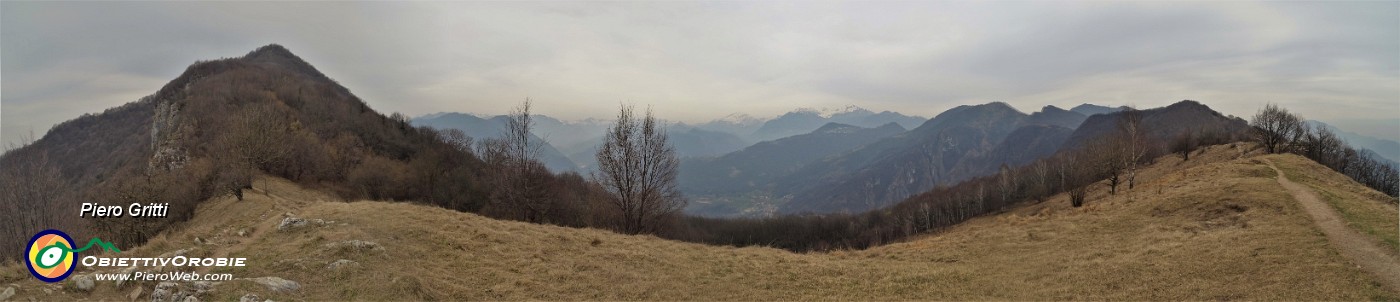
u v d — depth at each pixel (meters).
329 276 17.77
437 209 33.47
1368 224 23.81
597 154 41.34
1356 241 21.44
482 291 19.38
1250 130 89.25
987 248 29.83
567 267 23.03
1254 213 28.47
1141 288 19.92
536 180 45.94
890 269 25.77
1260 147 76.12
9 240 37.03
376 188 71.94
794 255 29.67
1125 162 67.00
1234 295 18.09
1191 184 43.25
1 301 13.84
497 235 26.69
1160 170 83.12
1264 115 73.69
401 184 75.50
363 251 20.62
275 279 16.44
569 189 67.88
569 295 19.97
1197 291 18.86
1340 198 30.80
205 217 41.72
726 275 24.17
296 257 19.55
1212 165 55.09
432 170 82.38
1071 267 23.83
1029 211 82.81
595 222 50.81
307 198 56.06
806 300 20.98
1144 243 26.33
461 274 20.91
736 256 28.06
